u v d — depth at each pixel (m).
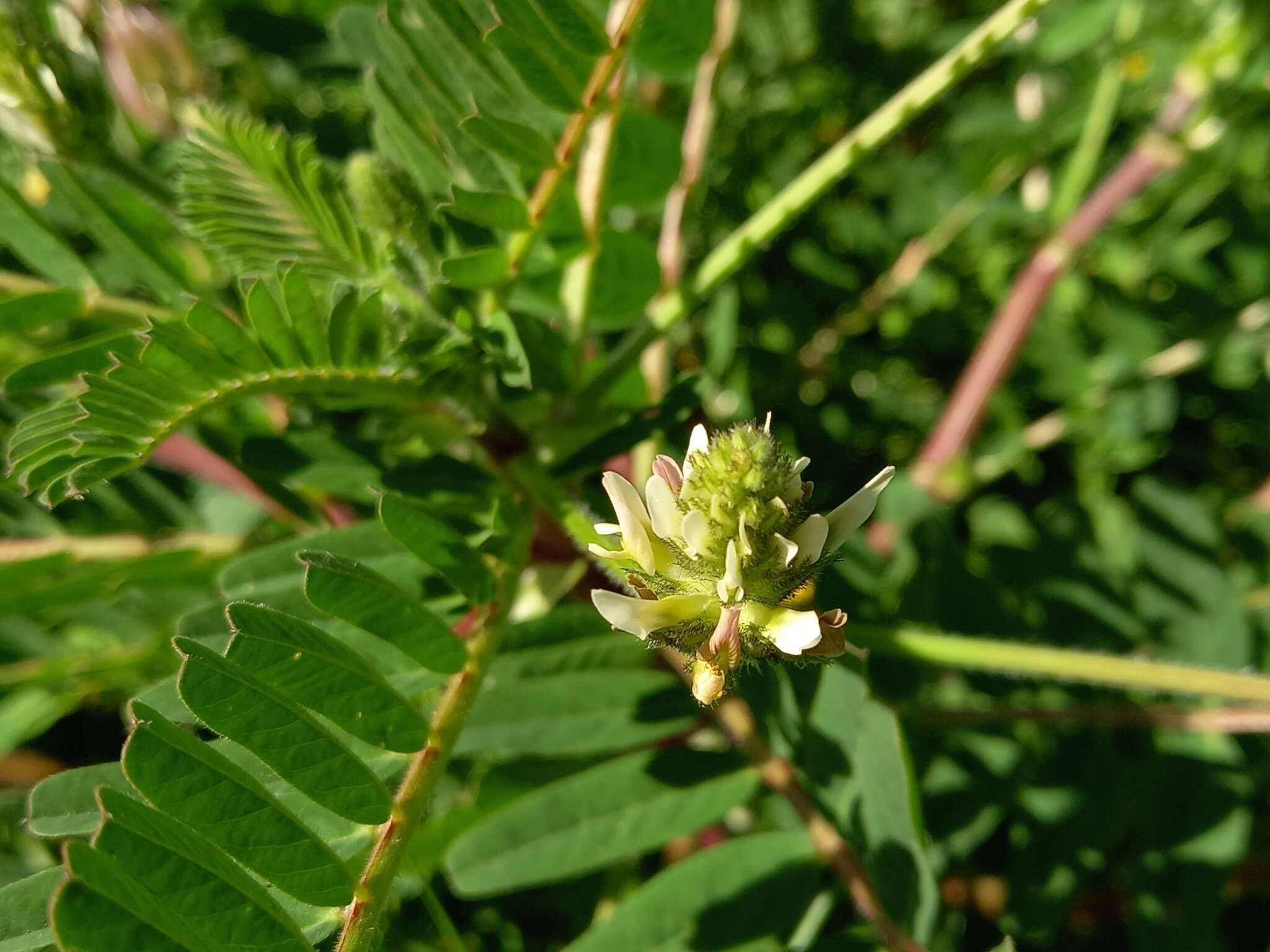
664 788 0.12
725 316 0.19
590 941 0.11
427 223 0.11
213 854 0.07
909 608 0.15
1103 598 0.16
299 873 0.08
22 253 0.13
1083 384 0.20
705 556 0.09
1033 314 0.18
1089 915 0.15
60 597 0.14
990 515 0.19
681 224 0.16
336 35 0.15
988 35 0.11
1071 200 0.18
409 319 0.11
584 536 0.11
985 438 0.21
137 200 0.13
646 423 0.12
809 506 0.09
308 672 0.09
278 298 0.10
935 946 0.13
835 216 0.22
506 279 0.12
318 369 0.10
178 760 0.08
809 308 0.21
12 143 0.15
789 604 0.09
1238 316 0.20
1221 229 0.21
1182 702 0.15
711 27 0.12
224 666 0.08
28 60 0.11
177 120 0.16
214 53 0.19
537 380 0.12
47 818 0.09
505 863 0.12
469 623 0.12
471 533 0.11
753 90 0.23
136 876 0.07
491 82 0.11
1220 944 0.13
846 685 0.11
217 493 0.16
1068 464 0.22
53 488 0.09
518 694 0.12
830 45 0.23
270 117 0.19
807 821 0.12
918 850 0.10
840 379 0.22
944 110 0.23
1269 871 0.16
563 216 0.12
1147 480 0.16
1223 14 0.17
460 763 0.15
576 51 0.10
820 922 0.11
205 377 0.09
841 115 0.23
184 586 0.15
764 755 0.12
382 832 0.09
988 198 0.21
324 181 0.11
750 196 0.21
